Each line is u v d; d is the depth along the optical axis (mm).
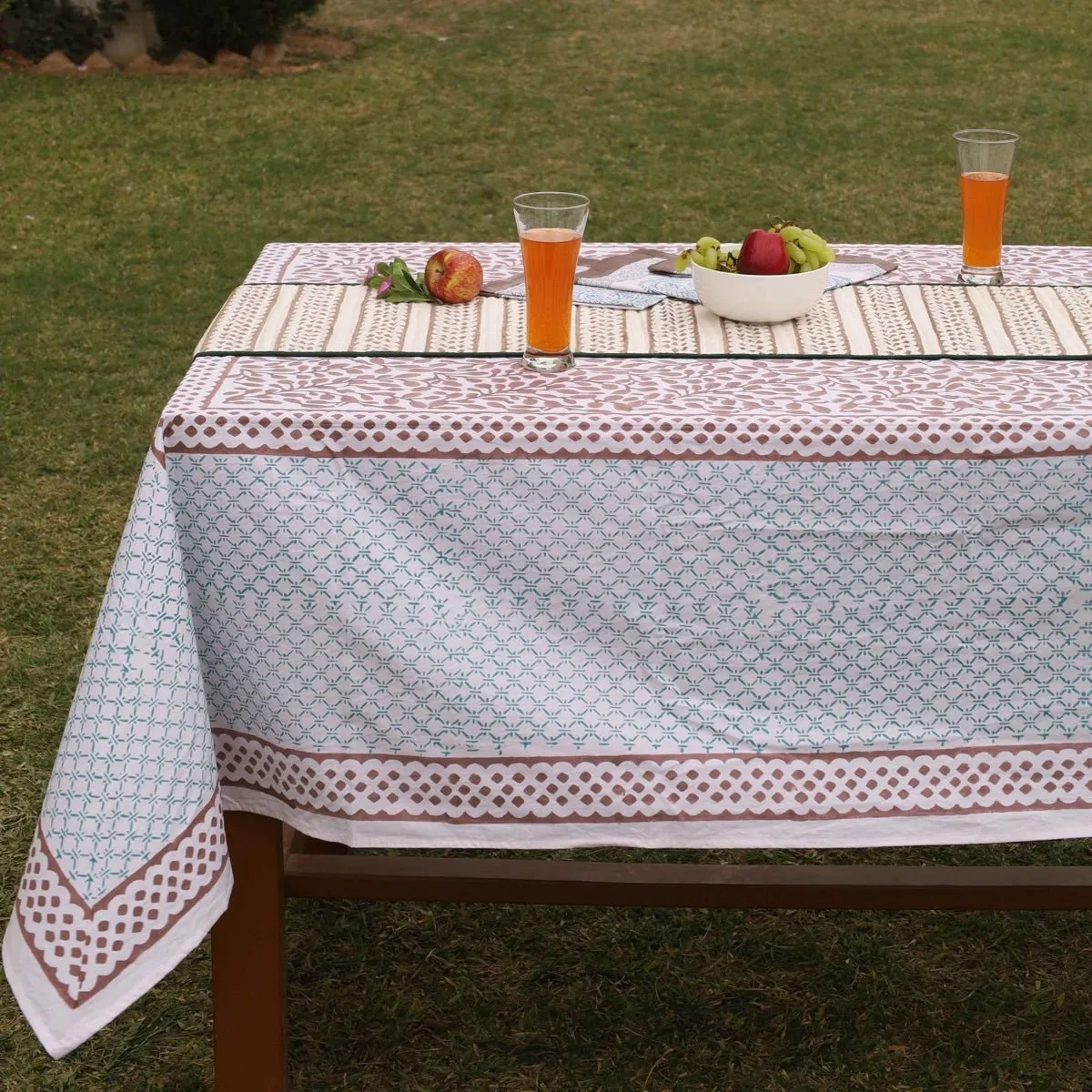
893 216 5828
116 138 6891
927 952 2178
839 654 1585
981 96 7648
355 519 1530
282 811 1639
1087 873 1849
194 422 1500
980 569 1558
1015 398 1588
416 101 7617
